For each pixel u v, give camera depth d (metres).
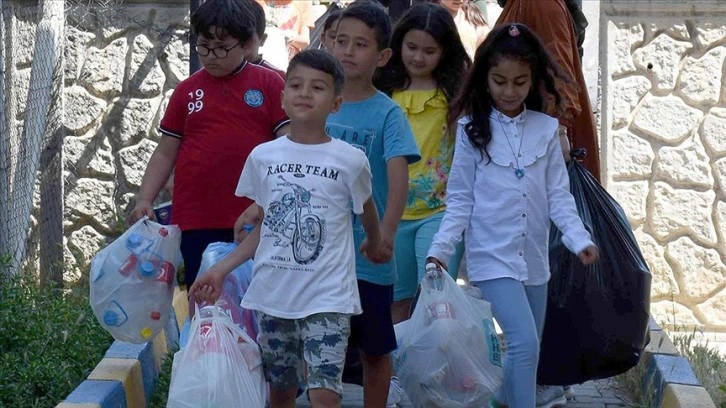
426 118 16.62
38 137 22.55
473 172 14.75
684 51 26.12
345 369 16.64
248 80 14.66
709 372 19.41
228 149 14.47
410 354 14.09
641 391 18.16
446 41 16.53
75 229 26.14
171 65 25.80
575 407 17.80
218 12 14.17
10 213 21.70
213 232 14.60
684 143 26.27
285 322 12.73
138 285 14.49
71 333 17.50
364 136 14.22
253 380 12.65
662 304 26.61
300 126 12.80
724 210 26.30
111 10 25.70
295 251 12.54
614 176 26.42
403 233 16.66
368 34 14.16
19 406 15.39
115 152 25.97
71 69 25.80
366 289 13.77
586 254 14.28
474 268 14.62
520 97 14.49
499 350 14.45
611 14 26.05
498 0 18.03
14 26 24.73
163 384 17.45
